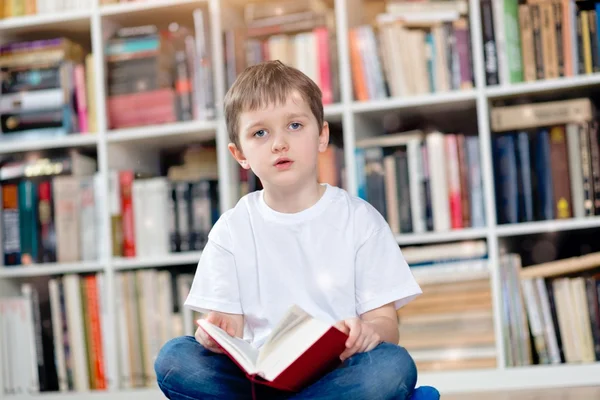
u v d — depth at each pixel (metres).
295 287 1.75
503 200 3.17
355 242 1.76
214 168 3.47
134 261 3.36
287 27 3.38
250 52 3.37
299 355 1.42
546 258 3.51
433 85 3.26
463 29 3.24
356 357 1.55
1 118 3.52
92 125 3.48
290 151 1.67
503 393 2.92
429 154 3.21
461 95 3.19
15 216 3.48
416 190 3.21
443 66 3.25
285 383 1.44
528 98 3.35
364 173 3.25
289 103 1.67
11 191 3.48
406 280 1.76
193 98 3.41
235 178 3.39
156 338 3.35
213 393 1.65
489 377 3.08
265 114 1.67
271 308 1.75
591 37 3.13
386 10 3.70
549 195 3.13
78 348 3.38
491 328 3.11
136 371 3.35
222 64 3.37
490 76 3.19
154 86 3.44
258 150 1.68
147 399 3.28
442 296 3.15
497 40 3.19
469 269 3.14
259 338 1.74
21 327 3.41
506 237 3.33
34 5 3.57
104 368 3.36
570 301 3.09
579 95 3.31
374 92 3.29
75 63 3.56
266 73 1.71
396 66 3.28
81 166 3.53
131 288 3.38
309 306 1.74
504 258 3.14
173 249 3.38
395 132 3.68
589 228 3.47
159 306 3.35
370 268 1.75
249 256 1.78
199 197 3.38
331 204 1.78
